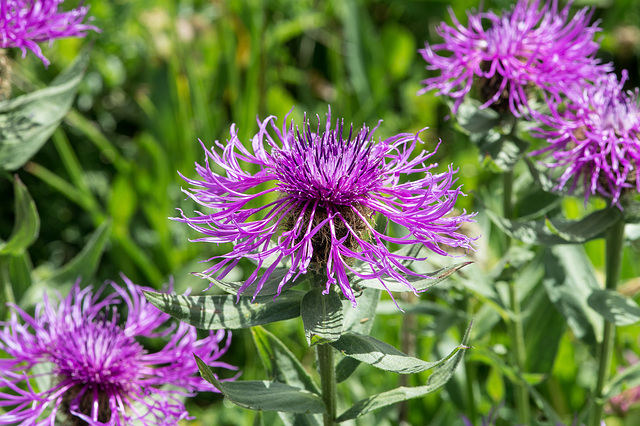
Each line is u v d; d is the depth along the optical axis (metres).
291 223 0.26
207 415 0.43
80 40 0.55
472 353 0.36
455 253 0.35
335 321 0.25
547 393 0.43
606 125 0.31
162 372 0.30
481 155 0.33
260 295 0.25
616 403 0.39
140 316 0.31
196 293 0.47
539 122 0.33
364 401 0.27
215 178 0.25
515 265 0.35
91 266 0.36
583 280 0.36
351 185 0.25
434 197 0.25
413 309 0.37
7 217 0.53
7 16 0.31
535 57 0.33
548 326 0.39
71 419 0.30
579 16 0.33
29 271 0.37
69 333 0.30
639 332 0.44
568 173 0.31
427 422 0.42
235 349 0.47
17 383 0.34
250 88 0.53
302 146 0.26
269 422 0.36
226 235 0.25
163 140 0.53
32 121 0.34
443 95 0.34
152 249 0.53
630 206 0.32
